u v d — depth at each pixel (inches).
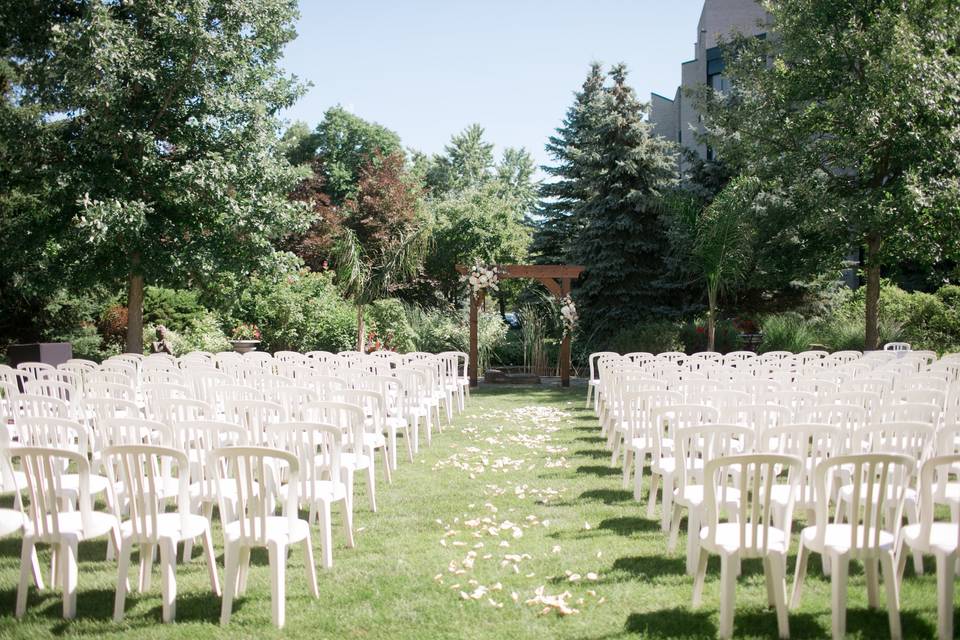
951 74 478.9
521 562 174.1
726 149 614.2
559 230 939.3
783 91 555.8
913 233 495.8
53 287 457.4
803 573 143.2
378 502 229.6
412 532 198.7
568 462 287.6
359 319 634.8
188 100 455.8
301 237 1056.2
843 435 177.6
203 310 672.4
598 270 754.8
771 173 562.3
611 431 311.4
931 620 136.6
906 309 663.8
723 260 578.2
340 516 214.5
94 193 426.9
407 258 679.1
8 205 511.2
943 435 159.2
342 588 157.9
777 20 546.0
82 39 403.5
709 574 165.2
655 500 211.2
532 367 639.1
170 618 141.6
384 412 273.3
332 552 182.1
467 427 373.7
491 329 658.2
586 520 208.7
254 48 478.0
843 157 533.6
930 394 201.5
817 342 616.1
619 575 165.0
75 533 143.9
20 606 143.8
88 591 157.4
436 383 381.4
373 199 1096.2
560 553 180.4
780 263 584.4
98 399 198.5
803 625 136.6
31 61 450.6
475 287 563.8
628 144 777.6
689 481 223.6
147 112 446.6
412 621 141.9
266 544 140.6
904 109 478.6
